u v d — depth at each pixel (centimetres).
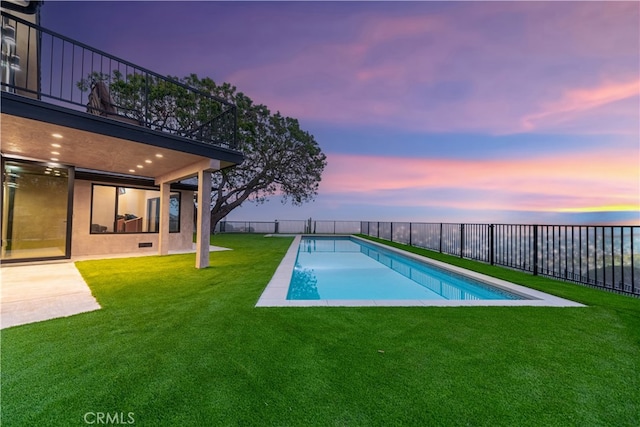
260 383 187
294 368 206
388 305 367
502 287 492
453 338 263
